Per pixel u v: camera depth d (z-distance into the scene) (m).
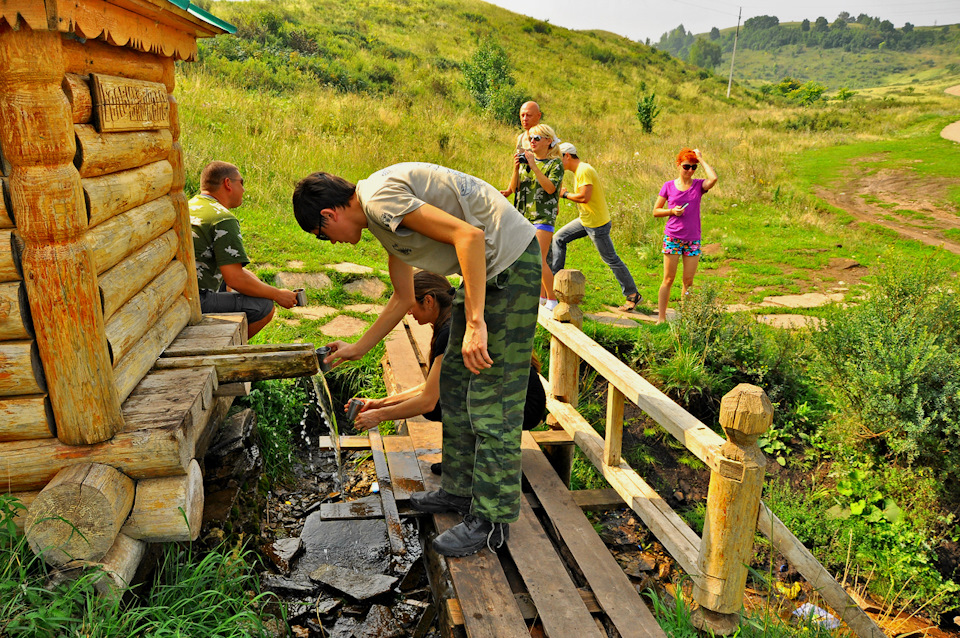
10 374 2.00
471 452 2.89
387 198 2.30
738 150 20.89
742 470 2.48
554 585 2.68
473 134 17.00
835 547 4.09
